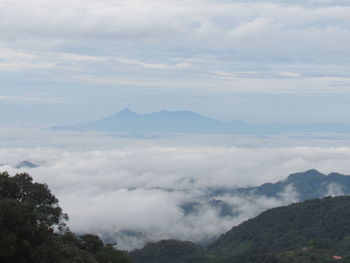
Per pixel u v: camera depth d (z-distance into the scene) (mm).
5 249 28734
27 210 31875
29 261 30422
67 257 36500
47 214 38812
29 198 37125
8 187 37688
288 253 101562
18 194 38312
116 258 46219
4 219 30234
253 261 98500
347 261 90250
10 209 30719
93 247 47469
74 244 43562
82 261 38500
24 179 39344
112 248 49562
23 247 29859
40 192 39344
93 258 41625
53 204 41000
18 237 30250
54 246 33938
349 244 102875
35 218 32531
